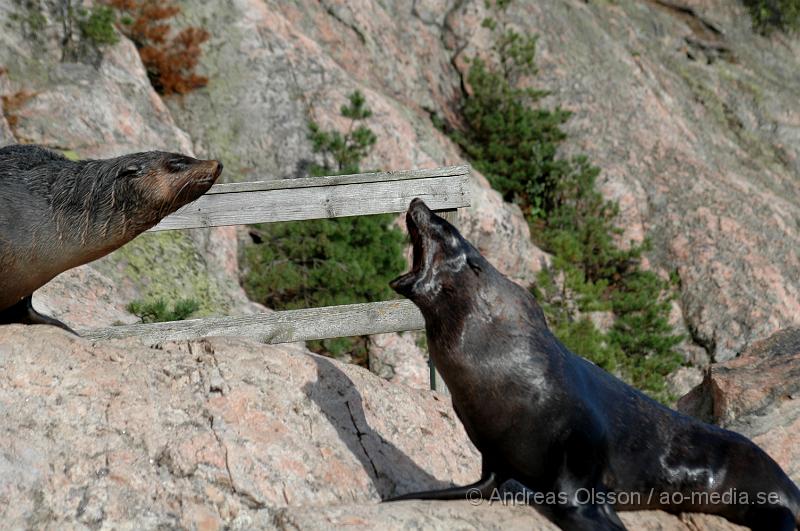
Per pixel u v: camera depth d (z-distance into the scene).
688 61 28.62
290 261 14.46
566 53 24.16
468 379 4.68
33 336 5.24
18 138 13.13
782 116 27.69
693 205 21.64
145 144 14.41
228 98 17.42
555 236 20.14
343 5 21.30
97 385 5.09
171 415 5.11
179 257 12.98
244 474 4.94
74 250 5.38
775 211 22.28
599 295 18.59
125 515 4.56
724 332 19.56
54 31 15.00
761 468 5.48
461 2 23.56
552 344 4.85
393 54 21.72
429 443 5.95
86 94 14.22
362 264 13.64
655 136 23.41
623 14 28.42
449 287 4.67
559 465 4.71
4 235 5.13
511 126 21.20
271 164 17.05
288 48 18.33
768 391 7.65
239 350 5.71
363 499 5.19
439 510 4.69
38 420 4.81
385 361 13.34
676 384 19.03
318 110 17.70
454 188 8.01
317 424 5.49
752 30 31.17
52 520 4.46
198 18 17.86
